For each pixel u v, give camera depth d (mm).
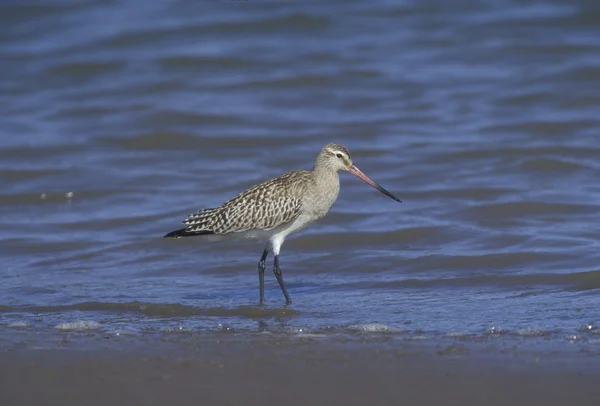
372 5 32750
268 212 14188
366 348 11375
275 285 15055
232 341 11797
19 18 32812
